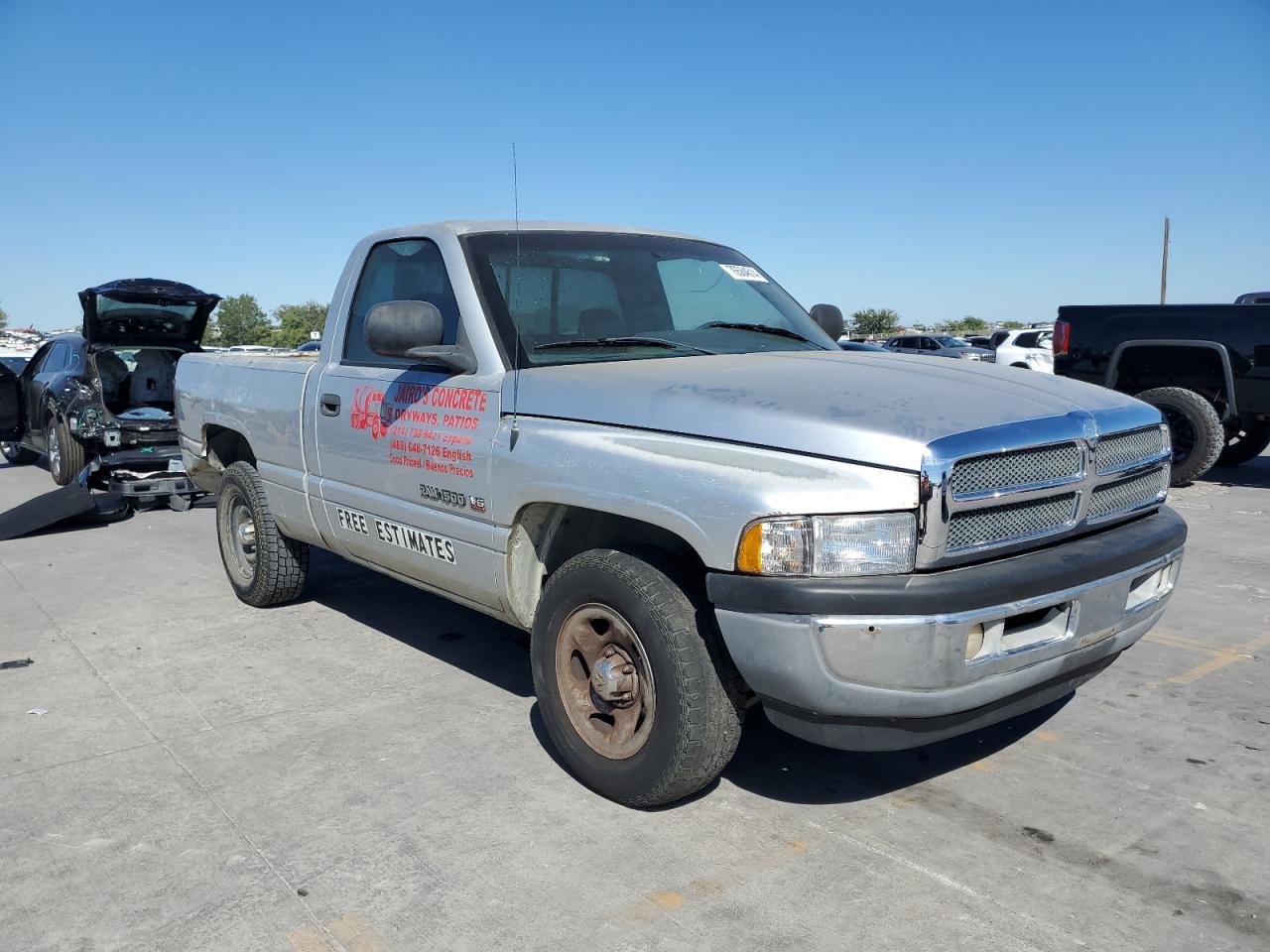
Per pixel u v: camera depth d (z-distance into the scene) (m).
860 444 2.71
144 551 7.57
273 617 5.59
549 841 3.09
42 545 7.88
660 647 3.03
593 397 3.31
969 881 2.86
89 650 5.05
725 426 2.93
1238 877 2.88
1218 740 3.83
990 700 2.84
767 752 3.77
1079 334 10.24
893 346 31.67
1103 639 3.10
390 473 4.17
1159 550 3.26
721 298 4.45
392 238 4.41
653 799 3.18
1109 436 3.15
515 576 3.64
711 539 2.83
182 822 3.24
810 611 2.66
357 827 3.20
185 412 6.26
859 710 2.73
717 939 2.59
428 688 4.43
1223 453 11.01
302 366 4.96
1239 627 5.23
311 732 3.96
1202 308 9.41
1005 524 2.86
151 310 10.20
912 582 2.66
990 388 3.16
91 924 2.70
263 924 2.69
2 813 3.32
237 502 5.78
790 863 2.96
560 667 3.43
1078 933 2.61
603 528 3.61
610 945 2.57
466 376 3.78
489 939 2.61
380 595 6.02
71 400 9.58
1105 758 3.68
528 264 4.00
